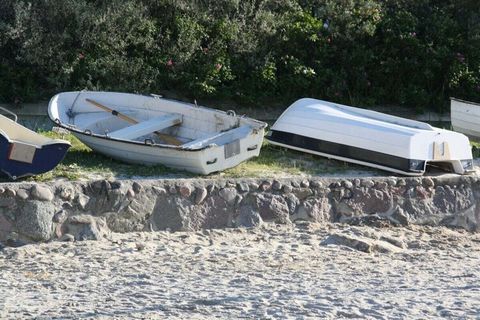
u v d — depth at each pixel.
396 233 15.67
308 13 23.03
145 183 14.84
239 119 17.92
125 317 9.91
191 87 21.58
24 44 20.48
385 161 17.69
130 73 21.11
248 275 12.55
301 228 15.42
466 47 23.28
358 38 22.83
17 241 14.07
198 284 11.90
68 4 21.03
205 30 22.00
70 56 21.05
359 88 22.78
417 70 23.06
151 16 22.08
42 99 21.17
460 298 11.15
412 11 23.80
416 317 10.11
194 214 15.05
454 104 20.83
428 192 16.34
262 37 22.31
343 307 10.52
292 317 10.00
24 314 10.09
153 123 18.20
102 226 14.53
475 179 16.66
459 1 24.05
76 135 17.48
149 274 12.51
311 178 15.77
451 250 14.92
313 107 18.78
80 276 12.40
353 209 15.91
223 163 16.98
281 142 18.70
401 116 23.06
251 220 15.31
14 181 15.65
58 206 14.30
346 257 14.07
